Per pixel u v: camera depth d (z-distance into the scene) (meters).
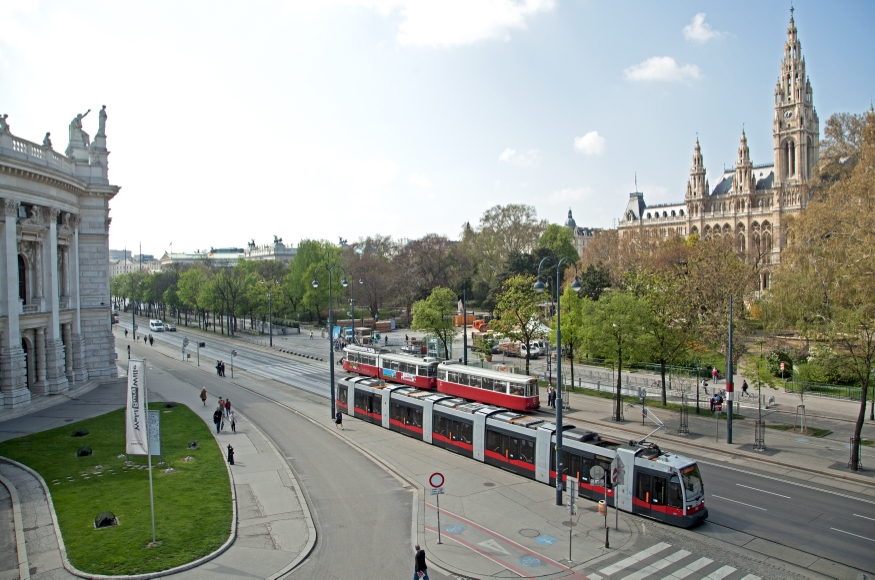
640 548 22.94
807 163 144.88
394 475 32.47
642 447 27.64
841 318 36.34
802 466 33.00
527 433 31.89
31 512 25.64
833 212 51.81
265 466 33.50
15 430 40.44
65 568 20.47
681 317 52.59
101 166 62.84
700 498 25.38
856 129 64.62
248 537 23.83
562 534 24.31
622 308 44.47
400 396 42.28
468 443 35.75
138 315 194.88
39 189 49.97
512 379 47.97
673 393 54.59
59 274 58.12
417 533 24.44
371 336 99.19
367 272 135.88
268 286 136.38
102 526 23.94
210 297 125.31
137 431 22.95
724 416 45.50
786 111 146.75
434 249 128.62
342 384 49.69
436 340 76.06
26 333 50.22
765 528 24.80
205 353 93.81
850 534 24.12
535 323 61.94
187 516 25.23
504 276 113.75
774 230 147.12
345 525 25.31
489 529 24.84
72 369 57.81
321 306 133.62
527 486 30.47
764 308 56.06
